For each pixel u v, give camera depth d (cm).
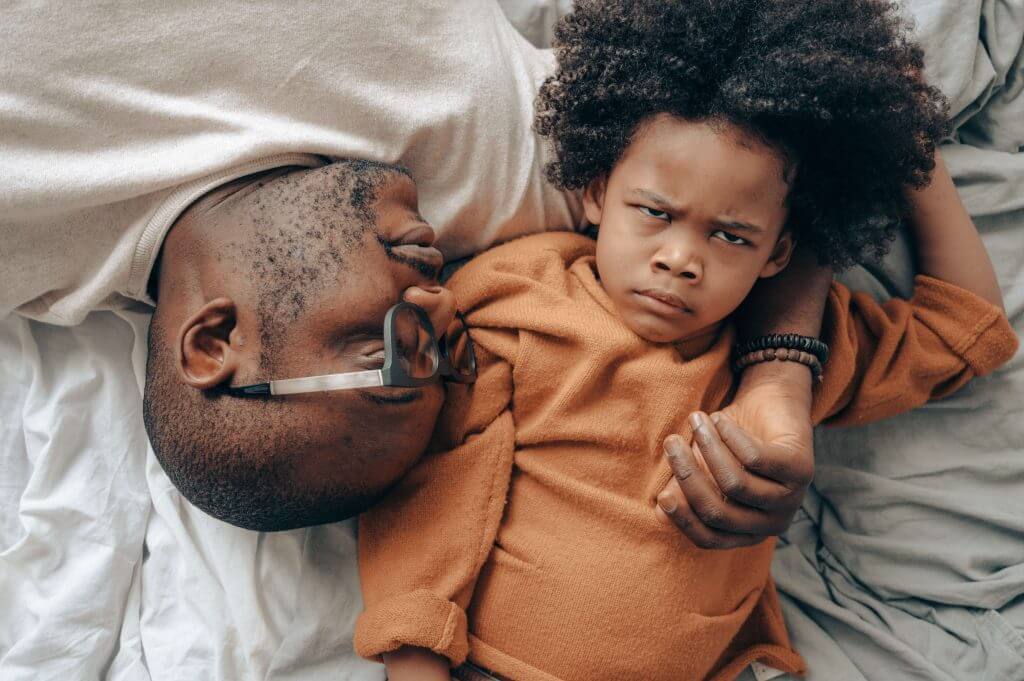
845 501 112
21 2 77
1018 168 111
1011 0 110
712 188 76
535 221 97
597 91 81
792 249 89
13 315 98
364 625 85
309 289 77
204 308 76
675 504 76
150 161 81
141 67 79
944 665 106
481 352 89
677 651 85
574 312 86
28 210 81
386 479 82
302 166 85
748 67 76
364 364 77
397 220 82
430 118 87
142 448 100
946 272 103
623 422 85
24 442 100
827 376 94
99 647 95
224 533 96
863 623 107
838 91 75
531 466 87
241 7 80
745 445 73
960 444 111
